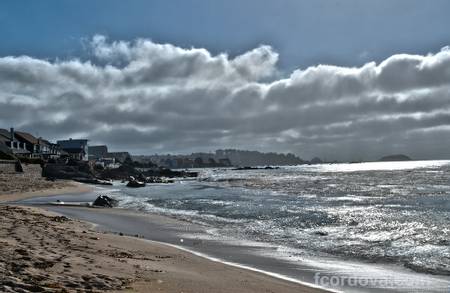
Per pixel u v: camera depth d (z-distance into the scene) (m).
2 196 51.47
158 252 17.11
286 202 42.03
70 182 81.88
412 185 68.19
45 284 9.06
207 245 20.25
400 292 12.13
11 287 8.39
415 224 24.97
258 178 115.69
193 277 12.38
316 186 71.69
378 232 22.88
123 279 10.79
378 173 135.12
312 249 19.12
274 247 19.69
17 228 17.75
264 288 11.92
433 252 17.70
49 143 131.25
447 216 28.44
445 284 13.01
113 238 19.56
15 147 107.56
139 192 64.88
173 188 76.38
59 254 12.90
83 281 9.94
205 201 45.19
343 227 25.05
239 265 15.72
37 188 63.25
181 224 27.94
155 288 10.23
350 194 52.09
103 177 119.44
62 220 25.55
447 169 159.75
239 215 32.03
